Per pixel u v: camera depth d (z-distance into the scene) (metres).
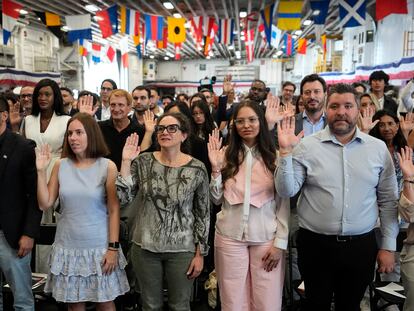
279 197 2.07
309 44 15.70
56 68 11.97
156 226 1.97
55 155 2.97
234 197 2.05
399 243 2.43
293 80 19.39
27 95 3.95
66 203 2.04
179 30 6.51
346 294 1.92
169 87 21.06
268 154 2.07
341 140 1.83
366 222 1.82
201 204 2.05
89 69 13.82
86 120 2.07
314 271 1.91
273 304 2.05
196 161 2.07
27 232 2.13
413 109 4.22
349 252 1.82
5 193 2.10
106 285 2.06
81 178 2.05
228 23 8.70
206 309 2.83
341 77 9.19
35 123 3.07
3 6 5.97
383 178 1.86
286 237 2.03
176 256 1.99
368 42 9.06
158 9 9.63
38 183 2.05
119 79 17.61
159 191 1.97
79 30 6.36
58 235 2.07
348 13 5.10
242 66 21.77
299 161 1.88
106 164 2.11
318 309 1.93
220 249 2.09
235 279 2.06
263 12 6.93
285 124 1.86
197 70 22.95
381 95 4.24
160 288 2.05
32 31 11.30
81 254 2.03
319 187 1.84
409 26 6.75
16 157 2.12
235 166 2.08
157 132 2.04
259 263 2.04
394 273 2.58
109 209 2.10
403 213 1.85
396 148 2.76
